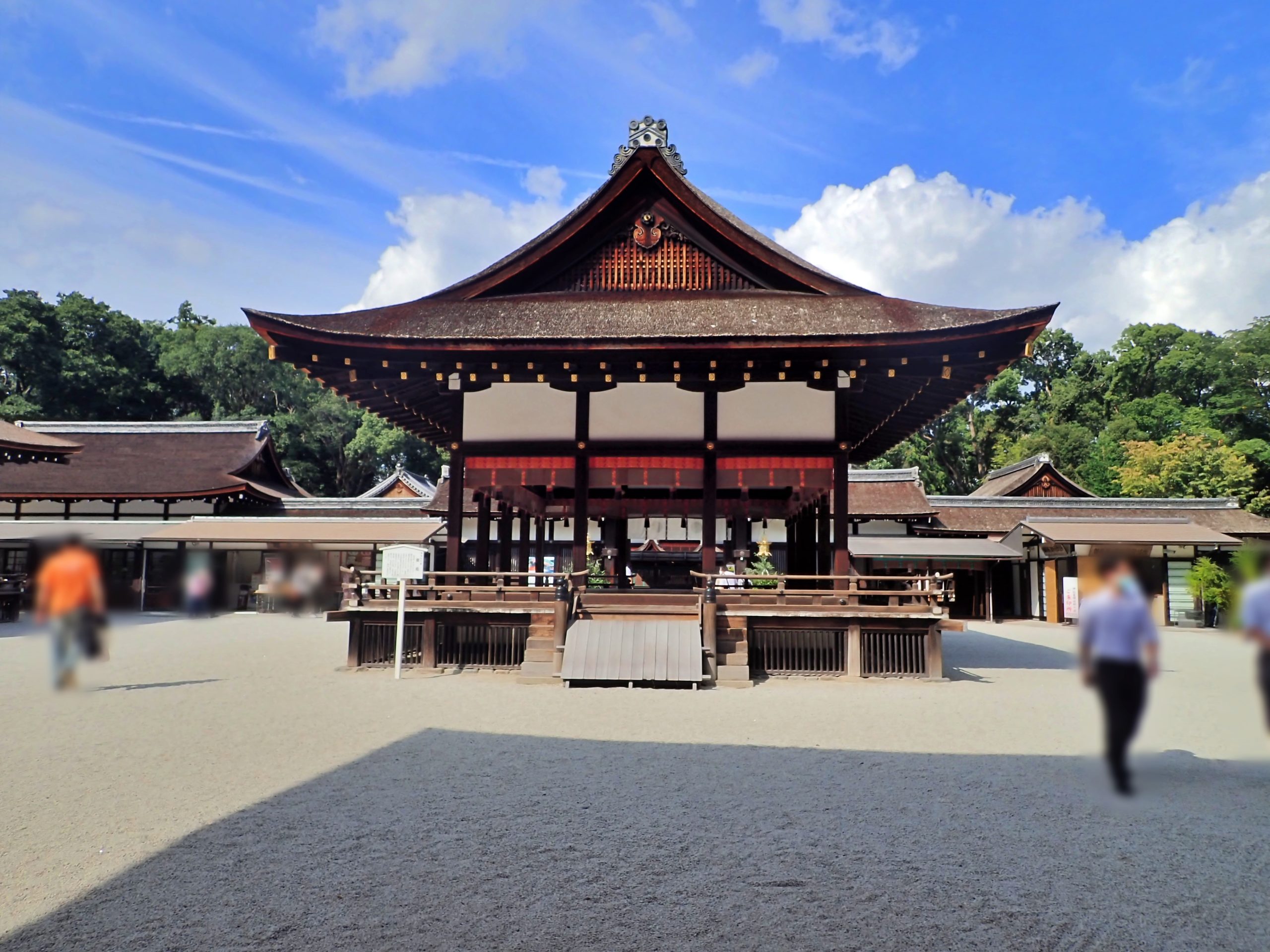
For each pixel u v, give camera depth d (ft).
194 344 186.29
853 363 41.75
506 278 48.21
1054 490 130.72
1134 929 12.12
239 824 16.58
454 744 24.45
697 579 63.10
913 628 40.11
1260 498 147.84
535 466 44.86
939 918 12.45
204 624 78.02
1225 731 27.48
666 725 27.73
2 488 102.94
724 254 48.37
